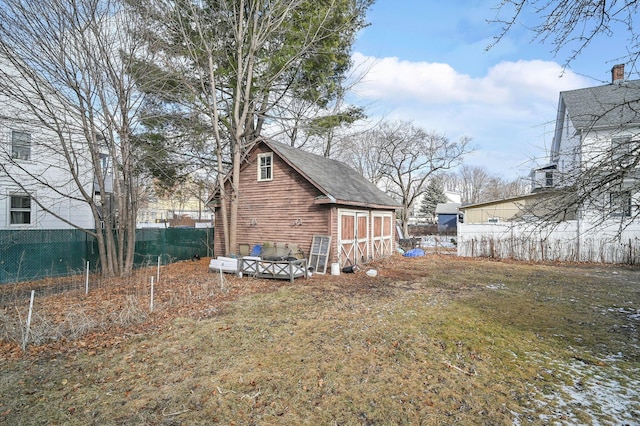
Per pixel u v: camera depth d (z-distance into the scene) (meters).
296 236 13.55
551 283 10.73
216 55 14.32
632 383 4.24
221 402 3.85
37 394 4.03
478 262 16.06
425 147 30.42
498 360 4.93
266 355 5.08
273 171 14.17
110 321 6.59
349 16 14.48
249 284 10.34
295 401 3.87
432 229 44.06
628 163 3.74
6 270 11.05
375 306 7.80
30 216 14.57
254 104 15.91
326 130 16.56
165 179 16.38
